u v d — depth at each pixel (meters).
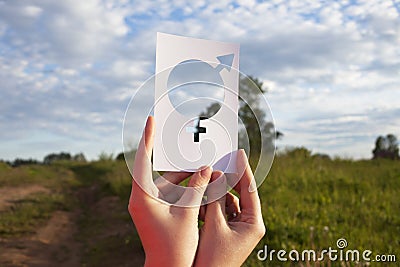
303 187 7.36
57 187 14.27
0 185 13.73
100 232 7.95
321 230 4.74
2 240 7.40
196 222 1.05
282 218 5.21
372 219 5.25
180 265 1.01
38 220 8.95
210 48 1.08
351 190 6.89
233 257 1.07
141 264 5.84
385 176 8.10
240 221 1.13
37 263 6.36
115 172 14.38
